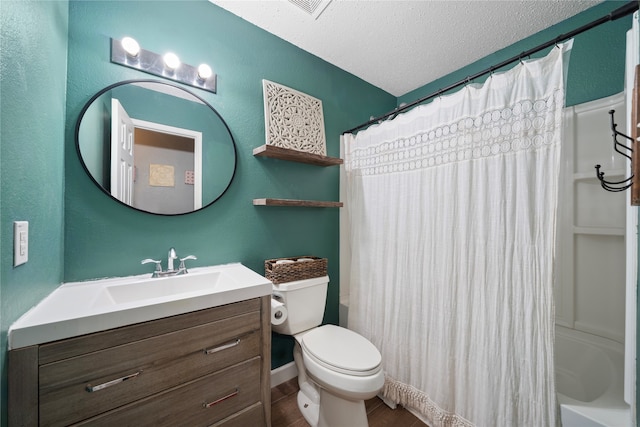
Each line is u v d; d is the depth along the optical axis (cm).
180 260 125
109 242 111
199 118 135
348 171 194
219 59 143
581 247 149
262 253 160
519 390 104
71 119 103
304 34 164
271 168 164
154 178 122
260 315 105
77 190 104
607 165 139
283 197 169
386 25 155
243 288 99
